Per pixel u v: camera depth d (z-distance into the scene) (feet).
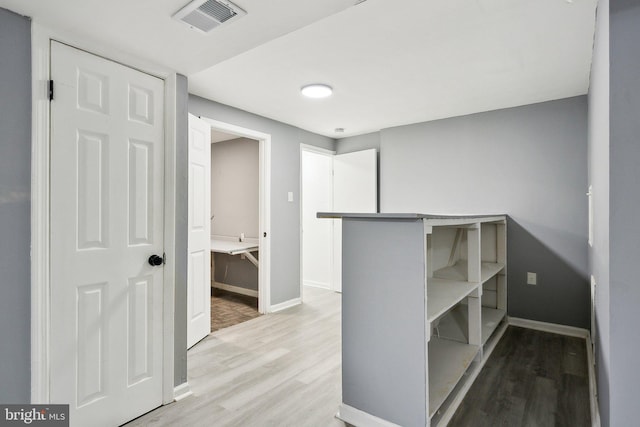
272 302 12.93
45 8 4.74
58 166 5.25
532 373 7.90
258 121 12.43
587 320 10.34
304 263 17.57
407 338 5.52
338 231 16.07
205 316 10.31
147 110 6.42
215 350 9.32
